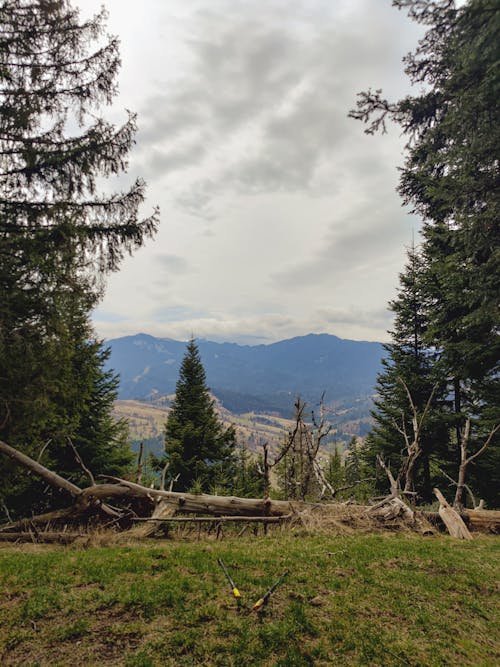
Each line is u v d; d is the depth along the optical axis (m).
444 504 11.42
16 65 9.62
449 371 16.67
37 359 9.26
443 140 8.42
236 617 4.82
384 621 5.04
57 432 11.66
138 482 11.92
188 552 7.14
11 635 4.26
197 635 4.39
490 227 7.92
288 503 11.00
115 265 10.77
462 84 6.82
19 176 9.79
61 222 9.35
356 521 10.14
